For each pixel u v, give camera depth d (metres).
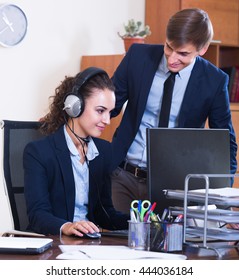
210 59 4.65
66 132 2.15
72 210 2.13
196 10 2.39
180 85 2.60
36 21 4.18
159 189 1.97
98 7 4.46
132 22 4.16
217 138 2.10
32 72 4.19
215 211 1.71
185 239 1.78
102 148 2.24
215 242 1.87
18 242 1.61
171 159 1.99
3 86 4.07
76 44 4.37
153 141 1.97
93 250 1.57
